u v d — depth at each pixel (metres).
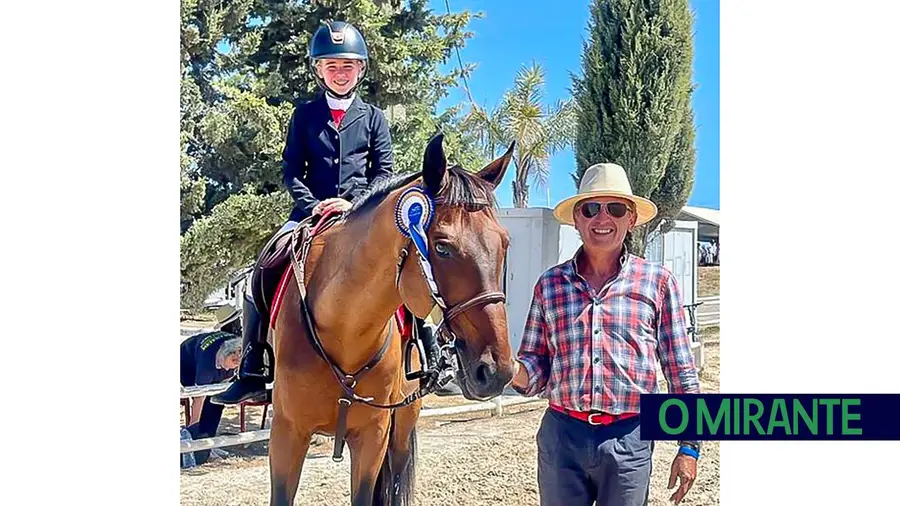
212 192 8.05
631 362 2.71
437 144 2.42
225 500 4.61
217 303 9.25
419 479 5.06
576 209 2.81
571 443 2.72
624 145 9.27
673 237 10.33
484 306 2.30
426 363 3.38
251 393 3.34
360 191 3.47
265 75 8.20
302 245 3.07
